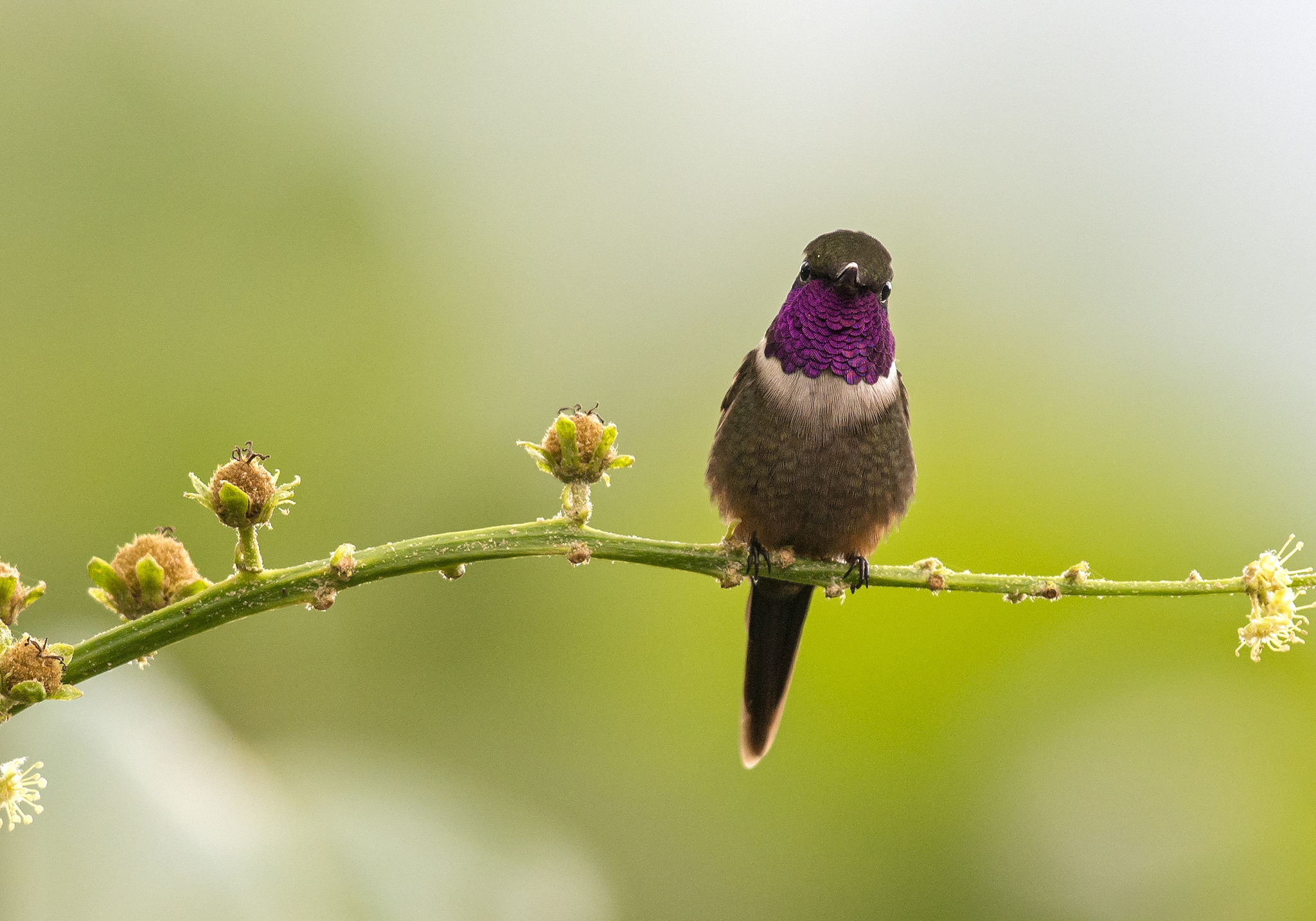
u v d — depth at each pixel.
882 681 10.81
